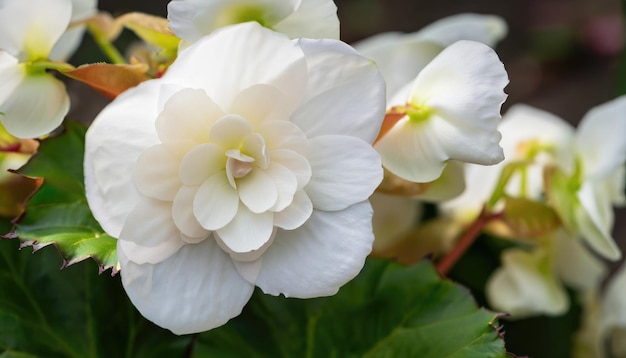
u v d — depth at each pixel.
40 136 0.45
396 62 0.54
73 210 0.45
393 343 0.47
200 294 0.41
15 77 0.44
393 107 0.45
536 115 0.56
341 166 0.41
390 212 0.56
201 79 0.41
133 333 0.48
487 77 0.43
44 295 0.47
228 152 0.41
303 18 0.44
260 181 0.41
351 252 0.41
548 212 0.51
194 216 0.41
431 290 0.47
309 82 0.41
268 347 0.48
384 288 0.48
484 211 0.52
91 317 0.48
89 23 0.51
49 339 0.47
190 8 0.42
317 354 0.48
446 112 0.44
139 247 0.41
